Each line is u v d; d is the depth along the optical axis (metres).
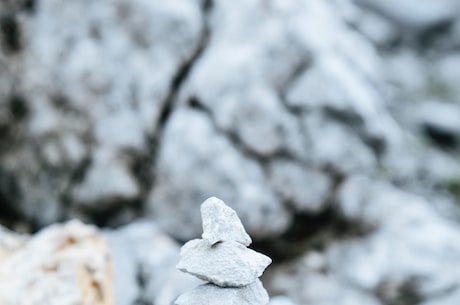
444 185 7.97
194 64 5.71
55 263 3.46
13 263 3.51
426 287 5.44
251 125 5.34
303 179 5.50
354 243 5.89
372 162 5.83
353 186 6.11
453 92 11.47
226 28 5.70
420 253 5.80
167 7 5.64
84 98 5.60
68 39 5.71
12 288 3.24
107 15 5.69
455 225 6.75
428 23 13.51
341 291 5.32
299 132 5.43
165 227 5.43
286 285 5.34
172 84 5.64
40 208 5.90
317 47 5.63
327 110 5.52
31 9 5.86
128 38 5.66
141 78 5.57
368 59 6.59
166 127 5.56
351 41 6.54
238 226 2.37
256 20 5.69
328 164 5.54
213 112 5.38
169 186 5.41
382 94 6.76
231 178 5.25
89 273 3.46
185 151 5.35
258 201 5.25
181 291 4.04
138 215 5.57
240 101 5.33
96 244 3.80
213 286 2.35
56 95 5.70
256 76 5.42
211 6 5.90
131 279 4.18
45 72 5.72
